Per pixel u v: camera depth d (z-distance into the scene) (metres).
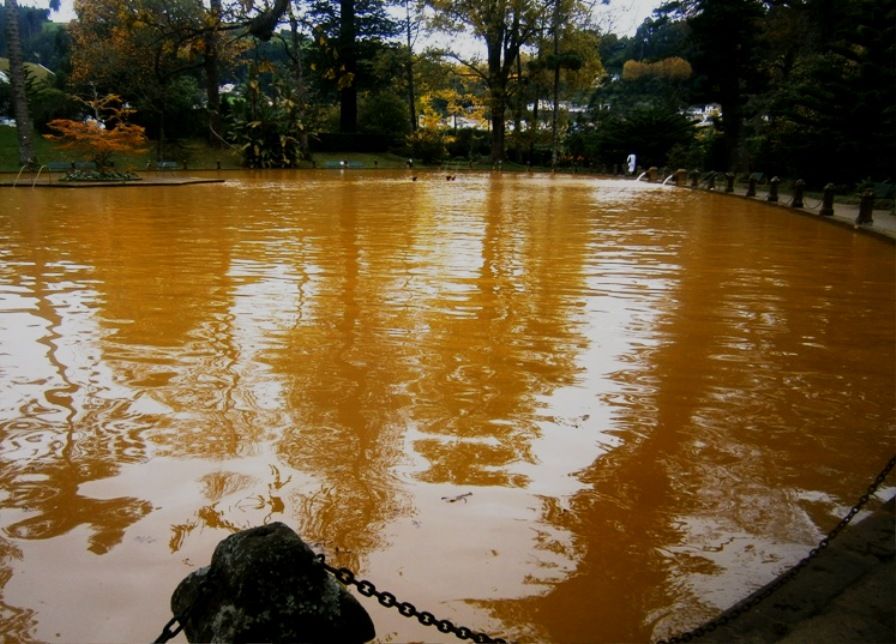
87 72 32.88
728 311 5.89
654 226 12.78
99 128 22.42
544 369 4.21
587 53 43.56
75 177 22.06
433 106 63.69
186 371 4.04
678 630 1.96
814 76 23.08
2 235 9.84
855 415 3.60
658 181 32.31
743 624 1.95
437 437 3.20
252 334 4.84
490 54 44.97
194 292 6.18
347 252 8.66
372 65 45.88
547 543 2.38
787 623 1.95
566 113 48.00
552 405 3.63
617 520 2.54
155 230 10.66
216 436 3.16
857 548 2.37
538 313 5.63
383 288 6.50
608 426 3.38
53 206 14.55
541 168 47.47
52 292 6.11
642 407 3.64
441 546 2.34
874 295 6.69
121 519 2.48
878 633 1.90
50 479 2.76
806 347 4.83
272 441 3.12
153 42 30.98
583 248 9.52
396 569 2.20
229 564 1.44
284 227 11.30
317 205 15.84
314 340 4.71
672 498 2.71
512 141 48.81
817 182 24.09
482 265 7.89
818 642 1.86
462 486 2.76
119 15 29.62
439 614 2.00
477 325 5.21
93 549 2.29
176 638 1.88
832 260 8.96
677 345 4.80
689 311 5.85
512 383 3.95
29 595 2.06
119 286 6.40
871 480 2.91
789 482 2.87
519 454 3.05
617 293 6.52
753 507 2.67
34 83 37.09
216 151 38.03
